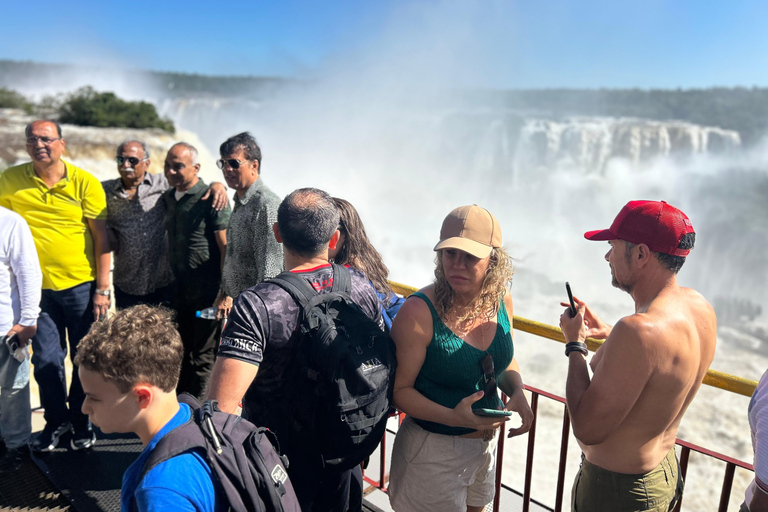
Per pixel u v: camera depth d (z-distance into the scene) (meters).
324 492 1.86
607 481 1.80
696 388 1.78
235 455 1.28
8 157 17.61
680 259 1.69
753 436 1.60
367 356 1.72
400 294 3.19
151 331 1.27
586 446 1.87
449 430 2.01
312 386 1.68
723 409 18.97
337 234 2.17
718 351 28.34
